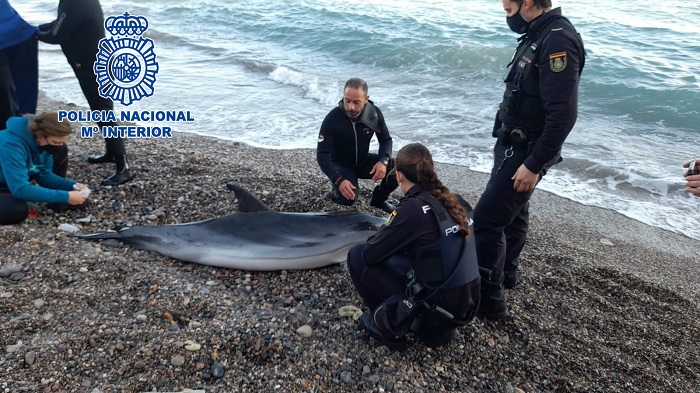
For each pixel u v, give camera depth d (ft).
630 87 33.40
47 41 16.69
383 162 16.96
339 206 18.06
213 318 12.27
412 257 10.73
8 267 13.07
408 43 42.19
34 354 10.63
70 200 15.46
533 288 14.75
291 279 14.20
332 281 14.17
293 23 50.08
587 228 20.12
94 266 13.69
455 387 11.04
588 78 34.94
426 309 10.85
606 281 15.42
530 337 12.73
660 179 23.71
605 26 46.93
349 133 17.10
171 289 13.10
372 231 14.79
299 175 20.93
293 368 11.00
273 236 14.62
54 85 34.40
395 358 11.55
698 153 26.48
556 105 10.61
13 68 18.06
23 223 15.29
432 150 26.55
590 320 13.58
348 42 43.65
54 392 9.93
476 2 56.90
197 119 29.66
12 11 16.90
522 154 11.78
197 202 17.72
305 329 12.05
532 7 11.12
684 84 33.47
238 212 15.28
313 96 33.83
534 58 11.09
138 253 14.73
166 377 10.53
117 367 10.62
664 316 14.08
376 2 57.52
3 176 15.03
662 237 19.75
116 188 17.93
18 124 14.82
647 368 12.13
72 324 11.56
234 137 27.17
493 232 12.47
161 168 19.97
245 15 54.34
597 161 25.50
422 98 33.63
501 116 12.24
